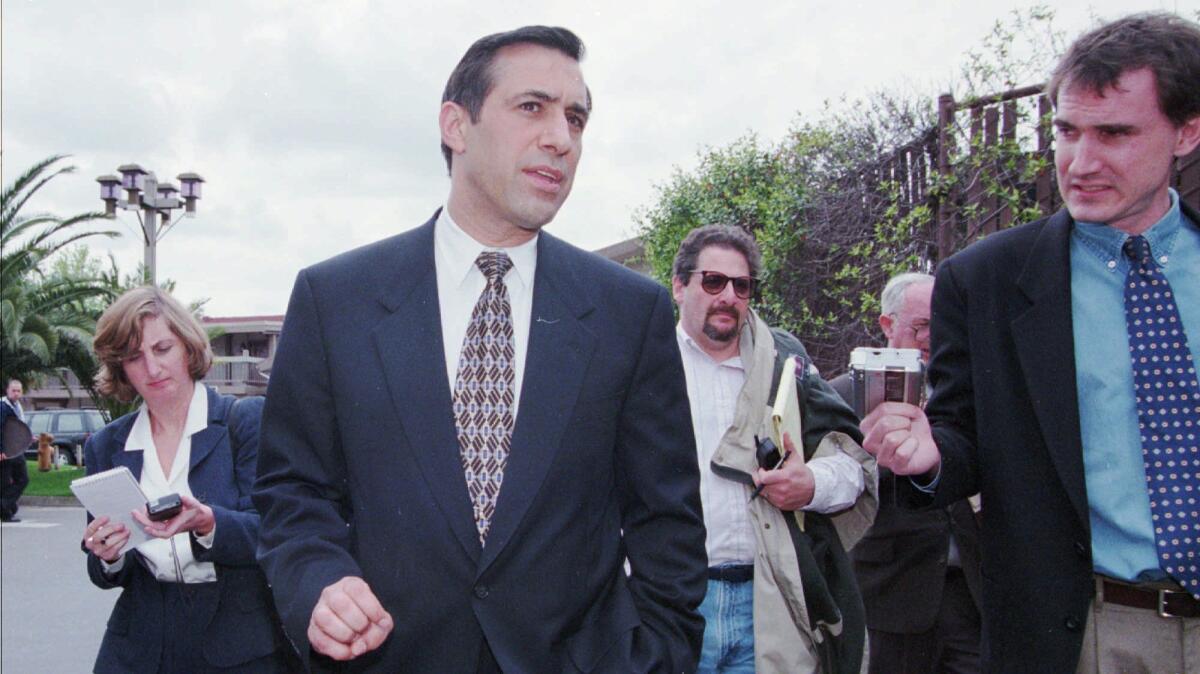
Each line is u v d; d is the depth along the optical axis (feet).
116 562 9.19
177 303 9.80
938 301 7.55
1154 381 6.57
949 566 11.60
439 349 6.04
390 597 5.72
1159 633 6.52
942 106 22.66
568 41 6.24
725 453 10.28
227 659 8.90
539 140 6.07
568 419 5.98
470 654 5.68
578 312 6.26
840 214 26.43
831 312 27.37
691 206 36.45
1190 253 6.73
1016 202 20.79
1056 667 6.66
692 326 11.09
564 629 5.89
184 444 9.64
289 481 6.08
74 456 86.94
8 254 62.44
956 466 7.11
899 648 11.69
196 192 52.21
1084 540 6.57
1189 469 6.46
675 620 6.30
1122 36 6.33
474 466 5.92
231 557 8.70
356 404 5.92
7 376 63.52
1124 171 6.35
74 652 21.85
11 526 44.29
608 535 6.26
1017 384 6.94
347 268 6.31
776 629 9.77
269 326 124.67
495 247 6.37
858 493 10.18
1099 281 6.81
